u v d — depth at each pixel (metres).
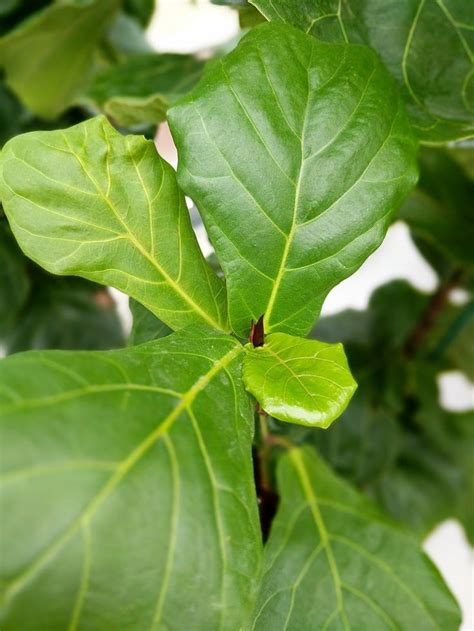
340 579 0.36
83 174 0.27
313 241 0.29
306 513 0.38
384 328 0.67
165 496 0.21
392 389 0.64
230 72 0.27
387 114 0.30
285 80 0.28
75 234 0.28
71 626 0.19
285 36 0.28
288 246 0.29
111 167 0.28
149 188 0.28
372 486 0.69
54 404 0.21
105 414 0.22
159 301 0.29
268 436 0.36
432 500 0.69
